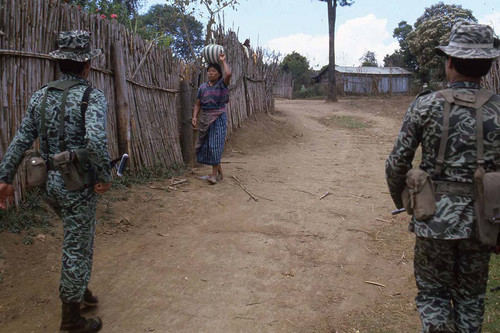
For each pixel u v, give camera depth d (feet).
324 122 50.14
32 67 14.01
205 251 13.32
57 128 8.66
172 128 22.65
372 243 14.20
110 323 9.52
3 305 9.77
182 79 23.97
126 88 18.61
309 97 119.55
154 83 21.22
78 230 8.78
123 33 18.93
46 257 11.91
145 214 15.87
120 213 15.46
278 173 23.39
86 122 8.42
